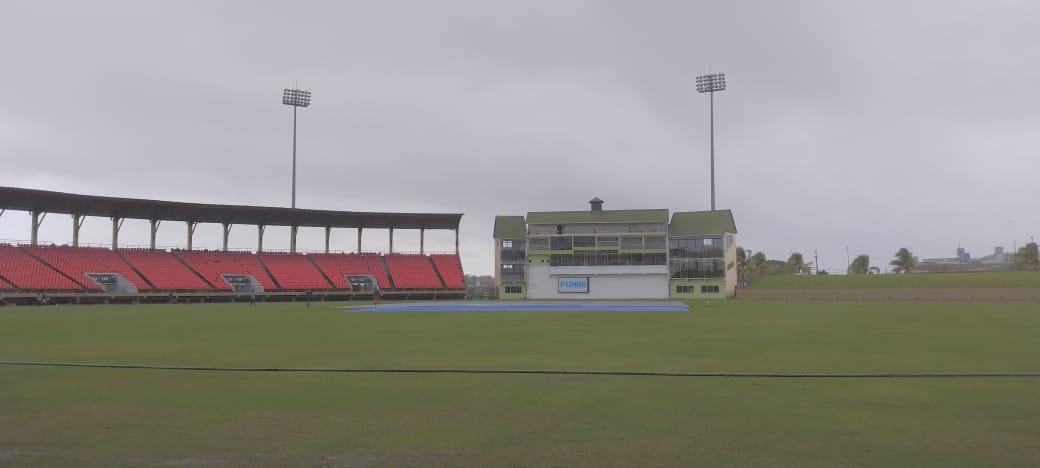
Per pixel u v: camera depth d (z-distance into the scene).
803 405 13.66
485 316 49.25
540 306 69.81
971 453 10.07
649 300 93.00
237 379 17.41
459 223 110.44
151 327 37.53
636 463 9.63
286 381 17.03
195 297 86.31
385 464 9.67
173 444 10.75
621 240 105.12
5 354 23.56
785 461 9.70
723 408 13.36
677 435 11.22
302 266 101.38
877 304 68.19
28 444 10.77
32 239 82.06
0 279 73.44
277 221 102.12
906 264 175.25
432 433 11.43
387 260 109.69
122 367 19.78
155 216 92.38
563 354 23.00
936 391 15.23
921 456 9.91
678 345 26.08
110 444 10.76
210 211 95.50
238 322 42.22
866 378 17.16
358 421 12.35
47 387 16.22
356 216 104.44
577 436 11.18
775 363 20.25
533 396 14.74
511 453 10.19
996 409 13.20
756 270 160.25
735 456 9.95
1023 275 112.62
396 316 49.62
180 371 18.97
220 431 11.61
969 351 23.52
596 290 105.00
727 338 29.22
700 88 105.88
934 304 66.88
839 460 9.73
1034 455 9.95
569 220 107.31
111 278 83.38
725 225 103.25
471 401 14.20
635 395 14.83
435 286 105.56
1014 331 32.53
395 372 18.53
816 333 31.84
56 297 75.81
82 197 83.06
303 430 11.67
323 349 25.11
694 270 102.62
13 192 76.56
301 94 105.19
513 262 107.25
